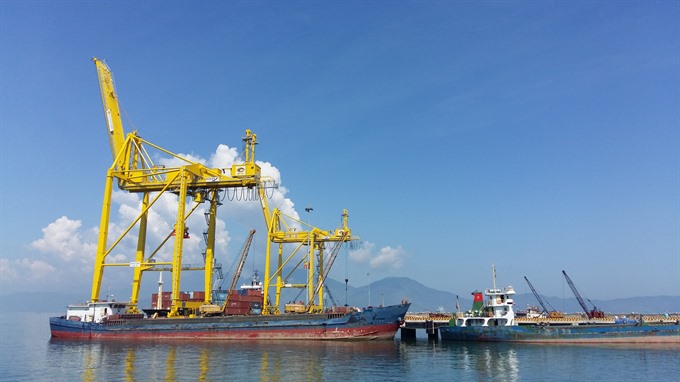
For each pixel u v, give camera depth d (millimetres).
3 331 113000
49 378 39219
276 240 95750
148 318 68250
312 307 84938
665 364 48781
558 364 48875
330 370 42750
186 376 39188
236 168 71625
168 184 70562
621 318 73125
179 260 68875
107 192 71188
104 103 75000
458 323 76500
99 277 71438
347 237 97438
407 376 41125
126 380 37844
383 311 67688
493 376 41938
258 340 65250
